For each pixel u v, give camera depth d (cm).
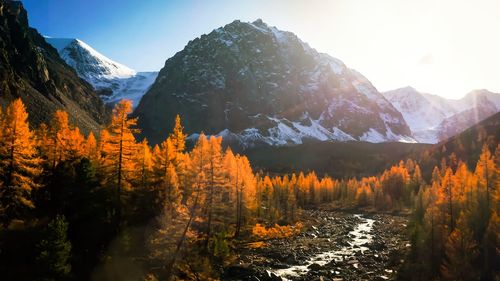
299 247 5306
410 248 4469
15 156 3484
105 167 3988
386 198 12094
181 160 4734
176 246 3844
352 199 13750
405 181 13212
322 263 4488
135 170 4197
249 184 6000
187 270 3600
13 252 3031
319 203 13675
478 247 3856
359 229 7625
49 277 2769
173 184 4097
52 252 2825
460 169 5491
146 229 3997
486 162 4797
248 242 5369
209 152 4397
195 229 4762
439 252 3819
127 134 3866
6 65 15700
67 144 4450
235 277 3697
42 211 3884
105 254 3391
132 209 4059
